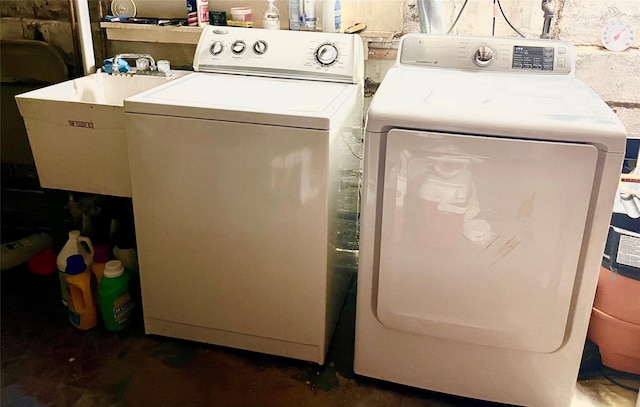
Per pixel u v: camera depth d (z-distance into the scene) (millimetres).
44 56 2400
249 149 1557
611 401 1692
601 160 1332
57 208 2547
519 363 1582
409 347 1646
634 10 1965
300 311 1734
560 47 1821
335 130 1563
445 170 1397
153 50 2359
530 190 1371
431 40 1874
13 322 2023
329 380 1773
